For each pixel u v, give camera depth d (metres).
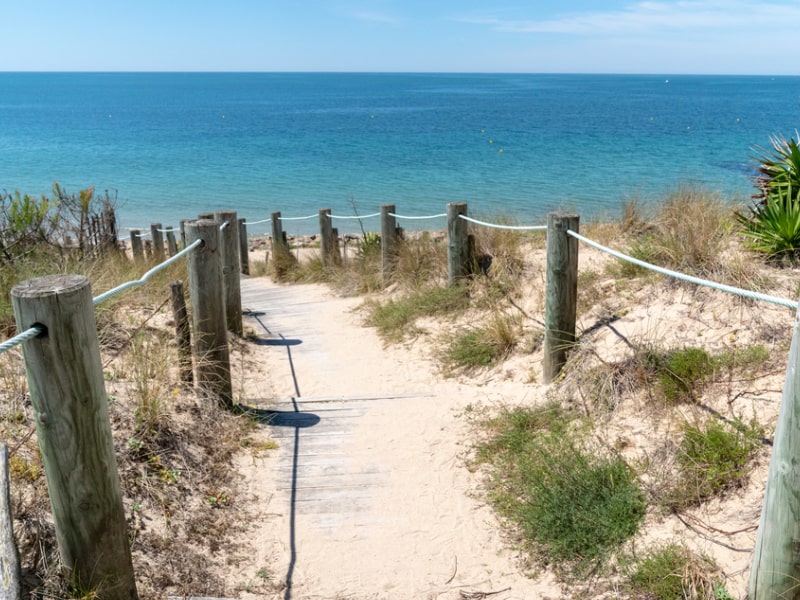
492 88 196.00
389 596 3.30
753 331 4.71
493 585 3.35
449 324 7.42
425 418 5.24
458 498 4.11
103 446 2.56
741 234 6.04
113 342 5.39
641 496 3.60
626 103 92.44
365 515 3.95
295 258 13.28
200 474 4.13
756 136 40.00
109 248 9.87
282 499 4.11
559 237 5.06
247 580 3.36
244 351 7.11
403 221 21.08
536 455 4.20
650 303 5.56
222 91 185.88
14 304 2.31
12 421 3.72
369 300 9.28
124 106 104.25
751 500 3.29
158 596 3.10
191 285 4.91
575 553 3.44
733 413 3.93
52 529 2.96
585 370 4.97
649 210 8.04
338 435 4.98
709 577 2.94
